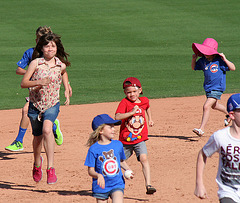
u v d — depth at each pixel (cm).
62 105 5341
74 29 12206
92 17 13475
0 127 4334
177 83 6656
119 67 8100
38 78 2556
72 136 3922
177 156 3180
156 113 4762
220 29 11825
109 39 11094
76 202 2331
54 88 2578
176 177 2714
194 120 4394
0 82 7044
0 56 9312
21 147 3406
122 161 2056
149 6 14675
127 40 10950
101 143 1984
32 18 13412
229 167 1681
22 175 2892
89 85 6625
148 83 6688
